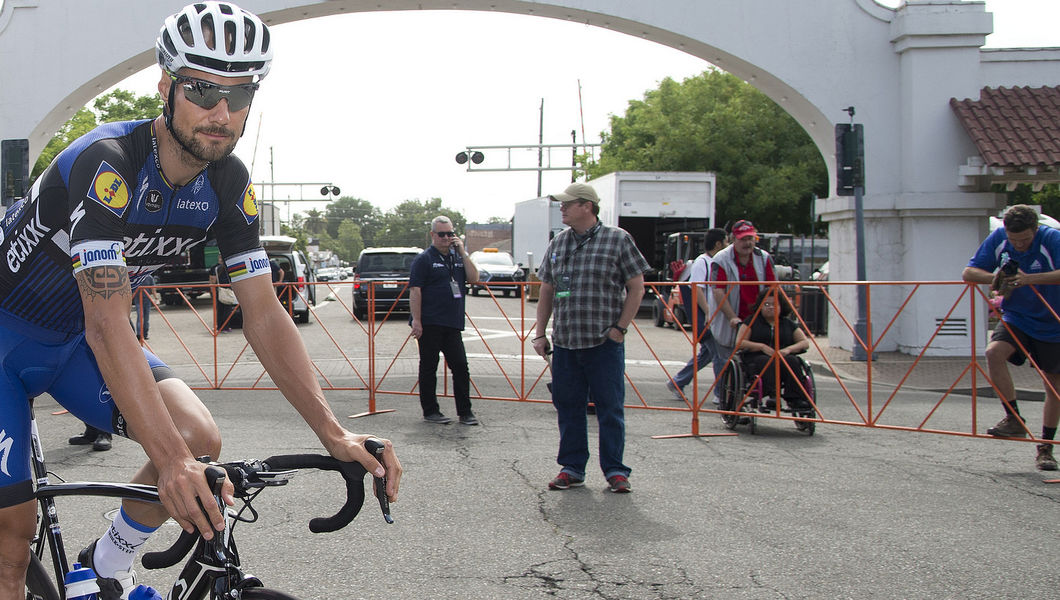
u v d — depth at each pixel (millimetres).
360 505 1809
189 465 1658
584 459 5152
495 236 51062
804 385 6836
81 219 1888
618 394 5062
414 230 147375
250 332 2176
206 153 1948
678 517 4496
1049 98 12031
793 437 6777
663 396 8914
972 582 3576
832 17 12297
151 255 2193
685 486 5148
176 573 3586
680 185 20391
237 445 6219
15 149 11180
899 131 12305
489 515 4504
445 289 7172
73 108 12719
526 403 8430
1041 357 5605
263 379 9953
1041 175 12070
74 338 2252
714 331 7223
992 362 5816
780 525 4363
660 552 3934
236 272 2219
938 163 12039
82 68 12156
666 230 22781
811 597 3402
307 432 6738
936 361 11367
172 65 1879
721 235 8156
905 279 12141
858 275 11492
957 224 11992
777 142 29094
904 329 12172
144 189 2023
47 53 12156
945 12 11867
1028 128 11609
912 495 4957
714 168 29031
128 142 1998
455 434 6762
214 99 1898
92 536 4039
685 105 29688
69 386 2252
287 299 9156
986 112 11844
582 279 5016
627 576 3619
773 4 12297
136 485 1998
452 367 7223
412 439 6539
